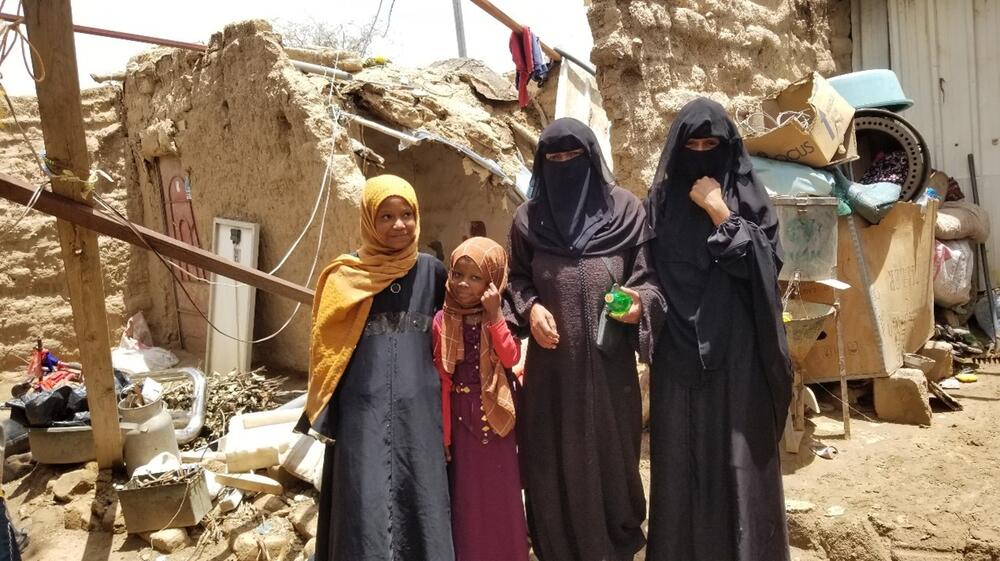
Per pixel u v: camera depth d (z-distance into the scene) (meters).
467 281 2.54
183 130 6.87
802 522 3.27
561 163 2.63
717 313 2.60
